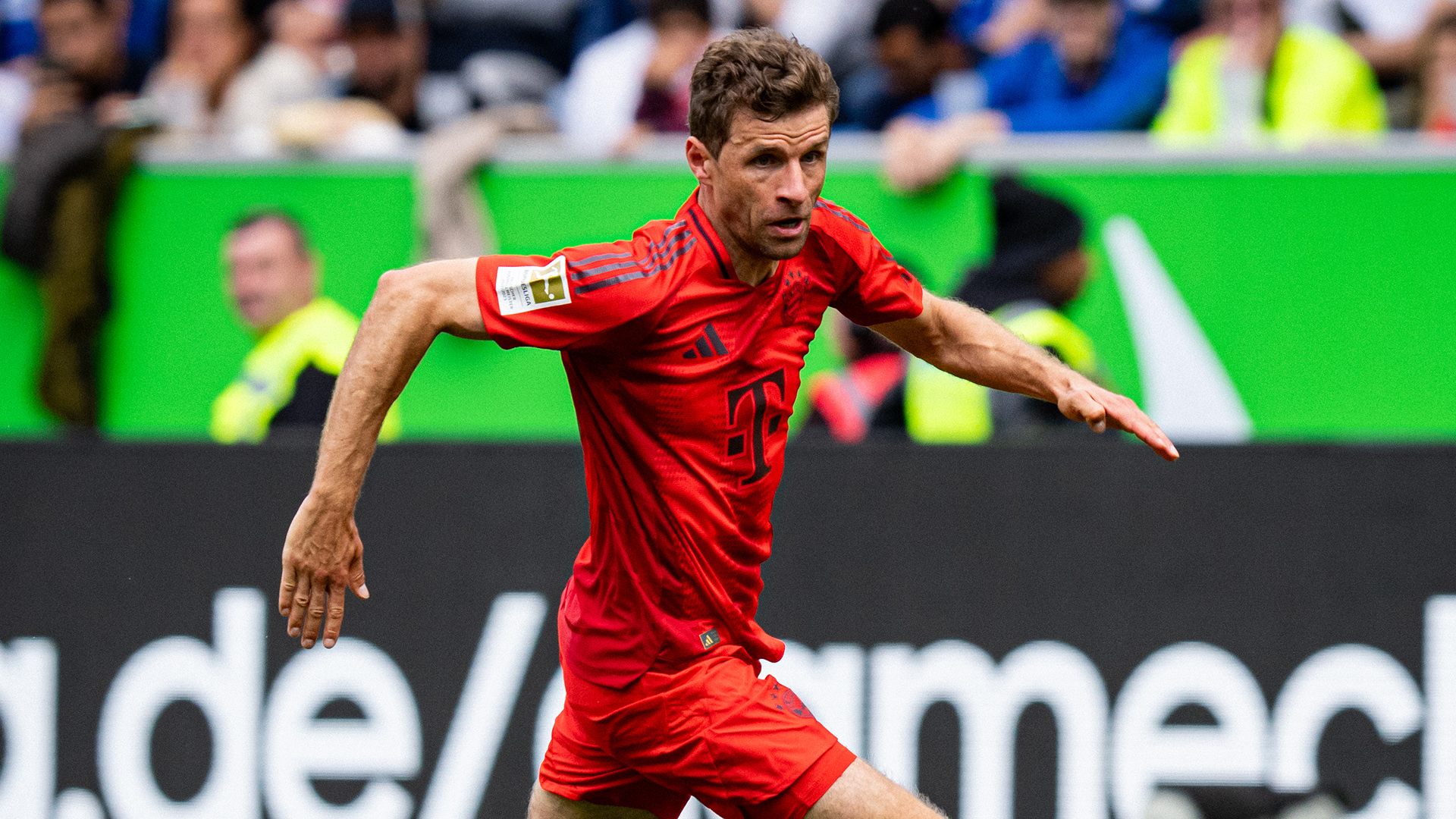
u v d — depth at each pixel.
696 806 16.38
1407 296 17.83
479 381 18.91
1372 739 16.14
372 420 9.49
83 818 17.00
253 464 17.17
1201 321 18.11
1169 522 16.42
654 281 9.58
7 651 17.16
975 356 10.98
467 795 16.70
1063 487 16.52
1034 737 16.34
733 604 10.43
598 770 10.96
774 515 16.70
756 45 9.16
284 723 16.91
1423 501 16.25
